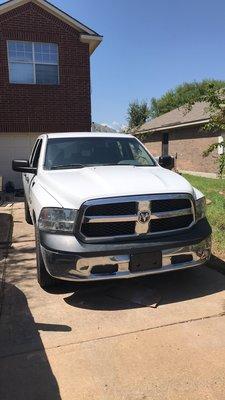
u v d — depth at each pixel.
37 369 3.47
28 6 15.41
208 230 4.97
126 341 3.88
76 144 6.32
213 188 14.38
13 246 7.25
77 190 4.66
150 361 3.55
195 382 3.24
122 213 4.52
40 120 16.05
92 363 3.54
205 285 5.22
